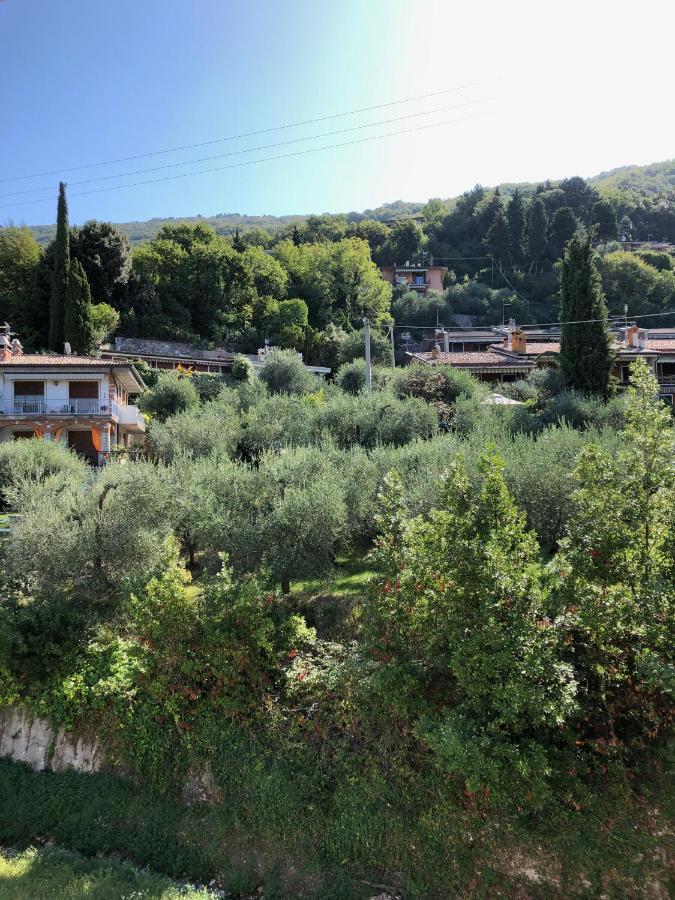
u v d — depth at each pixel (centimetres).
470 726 702
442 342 6119
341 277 7238
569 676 721
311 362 6034
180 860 871
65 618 1116
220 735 946
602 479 800
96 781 985
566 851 721
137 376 3275
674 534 746
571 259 3394
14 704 1063
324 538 1330
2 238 5412
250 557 1308
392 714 842
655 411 796
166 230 6706
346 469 1727
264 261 6894
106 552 1274
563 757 736
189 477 1653
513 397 3666
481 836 763
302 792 865
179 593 962
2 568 1228
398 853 794
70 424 3022
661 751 745
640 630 702
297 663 930
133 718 995
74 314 4372
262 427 2711
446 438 2081
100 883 802
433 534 807
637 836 708
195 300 6144
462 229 10100
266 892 808
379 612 862
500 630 686
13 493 1455
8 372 3016
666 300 6656
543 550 1452
